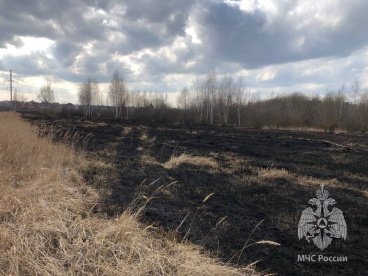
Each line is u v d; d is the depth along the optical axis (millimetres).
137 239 4219
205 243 4742
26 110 70938
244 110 46906
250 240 4992
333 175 9906
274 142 19969
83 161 9516
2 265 3467
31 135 11203
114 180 8047
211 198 7090
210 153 13891
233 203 6809
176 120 50844
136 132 25688
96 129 26094
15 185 5820
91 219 4750
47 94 66812
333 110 38562
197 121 49344
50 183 5938
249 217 5988
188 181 8609
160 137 21750
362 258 4598
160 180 8523
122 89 59375
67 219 4598
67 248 3898
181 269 3748
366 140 23484
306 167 11164
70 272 3479
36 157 8000
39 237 3971
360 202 7023
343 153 15078
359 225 5742
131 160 11523
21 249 3686
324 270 4238
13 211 4574
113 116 59906
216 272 3768
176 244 4441
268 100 52188
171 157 12156
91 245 3961
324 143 19453
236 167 10688
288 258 4508
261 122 42938
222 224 5574
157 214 5781
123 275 3490
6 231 3896
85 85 62375
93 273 3553
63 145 10492
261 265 4266
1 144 8352
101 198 6242
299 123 42125
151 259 3838
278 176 9328
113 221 4785
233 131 31594
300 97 51469
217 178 9047
